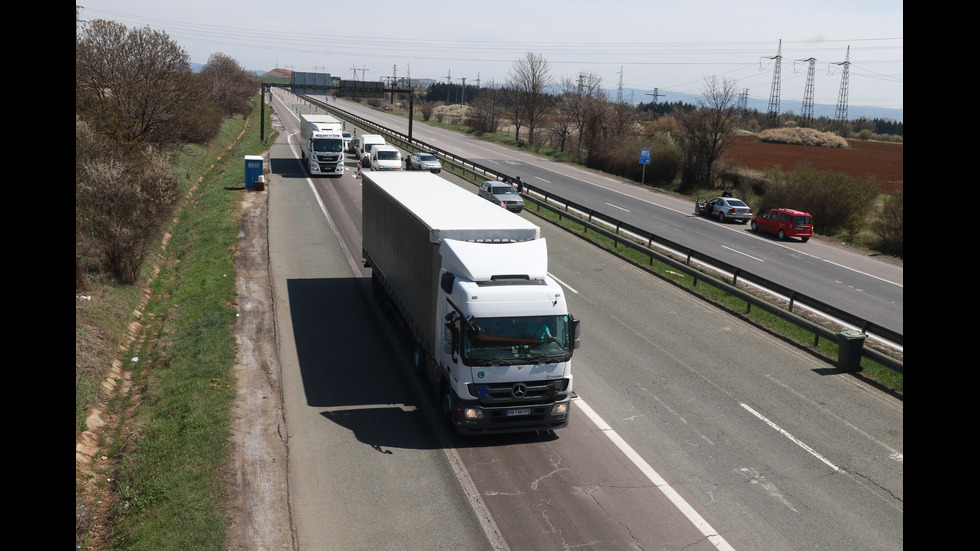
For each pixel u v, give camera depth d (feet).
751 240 111.24
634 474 37.96
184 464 36.73
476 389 39.17
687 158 182.29
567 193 148.66
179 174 124.98
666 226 118.73
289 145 209.15
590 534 32.14
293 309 64.23
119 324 58.34
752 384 51.21
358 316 63.21
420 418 43.93
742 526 33.32
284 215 104.99
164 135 123.13
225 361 50.78
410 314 51.80
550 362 39.86
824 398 49.01
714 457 40.16
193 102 130.41
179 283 71.97
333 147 144.87
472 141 265.13
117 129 100.07
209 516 32.12
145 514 32.94
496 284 40.47
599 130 222.69
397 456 38.93
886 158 257.75
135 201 71.15
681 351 57.67
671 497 35.70
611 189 159.53
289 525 32.04
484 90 343.26
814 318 69.21
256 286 70.64
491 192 121.08
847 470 38.96
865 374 53.57
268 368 50.55
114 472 38.34
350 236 94.53
